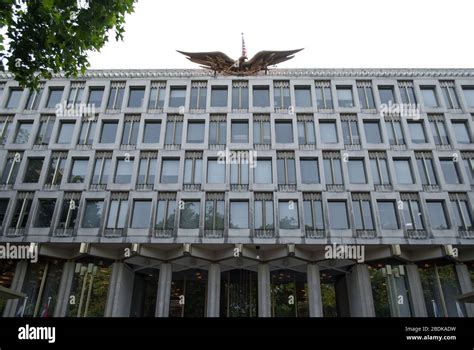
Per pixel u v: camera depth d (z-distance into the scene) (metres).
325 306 31.50
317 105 33.41
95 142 31.84
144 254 28.08
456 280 28.58
